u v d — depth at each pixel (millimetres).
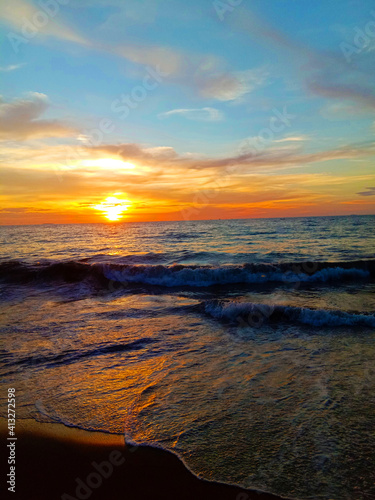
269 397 3562
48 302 9102
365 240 23406
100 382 4074
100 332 6137
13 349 5293
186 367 4461
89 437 2980
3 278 12859
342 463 2502
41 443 2920
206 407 3396
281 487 2289
